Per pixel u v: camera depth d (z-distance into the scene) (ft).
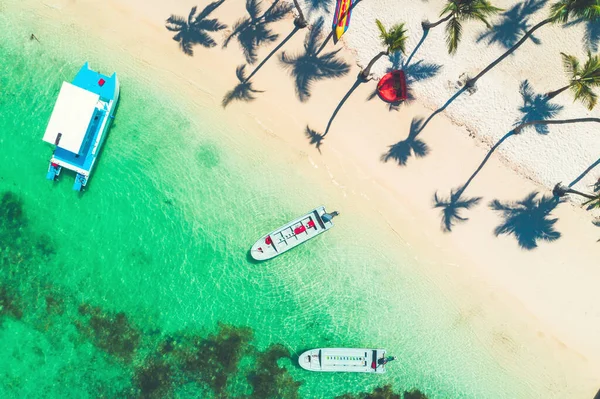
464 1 61.72
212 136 77.82
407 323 78.38
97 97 72.02
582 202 77.56
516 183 77.82
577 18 76.48
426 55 76.89
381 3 76.64
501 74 77.10
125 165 78.33
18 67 77.97
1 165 78.28
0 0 77.61
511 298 78.28
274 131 77.61
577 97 65.57
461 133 77.51
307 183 77.92
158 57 77.56
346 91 77.00
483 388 78.28
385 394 77.87
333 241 77.92
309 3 76.54
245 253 78.23
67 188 78.02
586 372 78.02
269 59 77.15
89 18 77.51
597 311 78.13
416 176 77.71
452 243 78.18
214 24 77.05
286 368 78.18
